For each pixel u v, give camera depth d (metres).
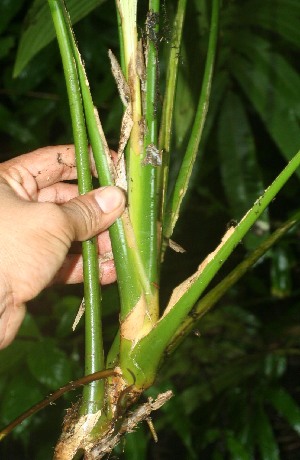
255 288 0.90
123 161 0.33
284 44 0.70
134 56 0.33
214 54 0.37
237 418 0.75
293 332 0.81
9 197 0.35
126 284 0.33
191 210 0.92
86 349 0.33
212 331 0.84
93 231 0.33
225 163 0.61
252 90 0.59
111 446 0.33
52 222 0.33
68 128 0.85
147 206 0.33
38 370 0.62
